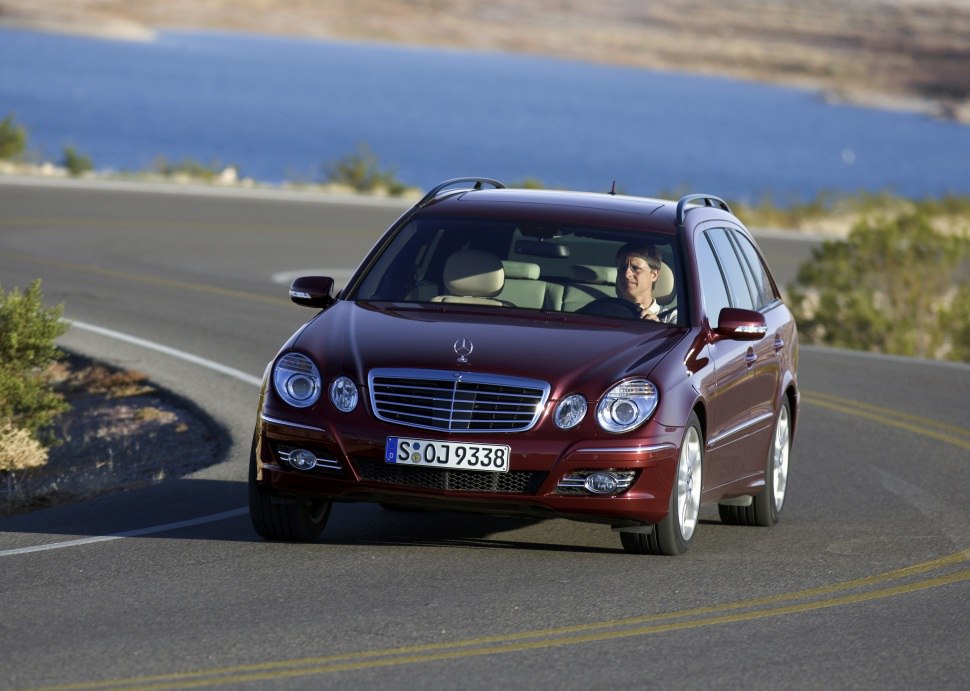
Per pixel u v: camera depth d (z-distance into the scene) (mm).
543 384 28781
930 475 44344
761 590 28609
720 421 32156
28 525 32938
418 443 28609
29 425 45375
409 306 32125
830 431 52094
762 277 38156
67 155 148875
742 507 36094
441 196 35531
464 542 31969
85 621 24781
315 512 31500
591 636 24797
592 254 33250
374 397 29062
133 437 48125
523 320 31344
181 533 32094
